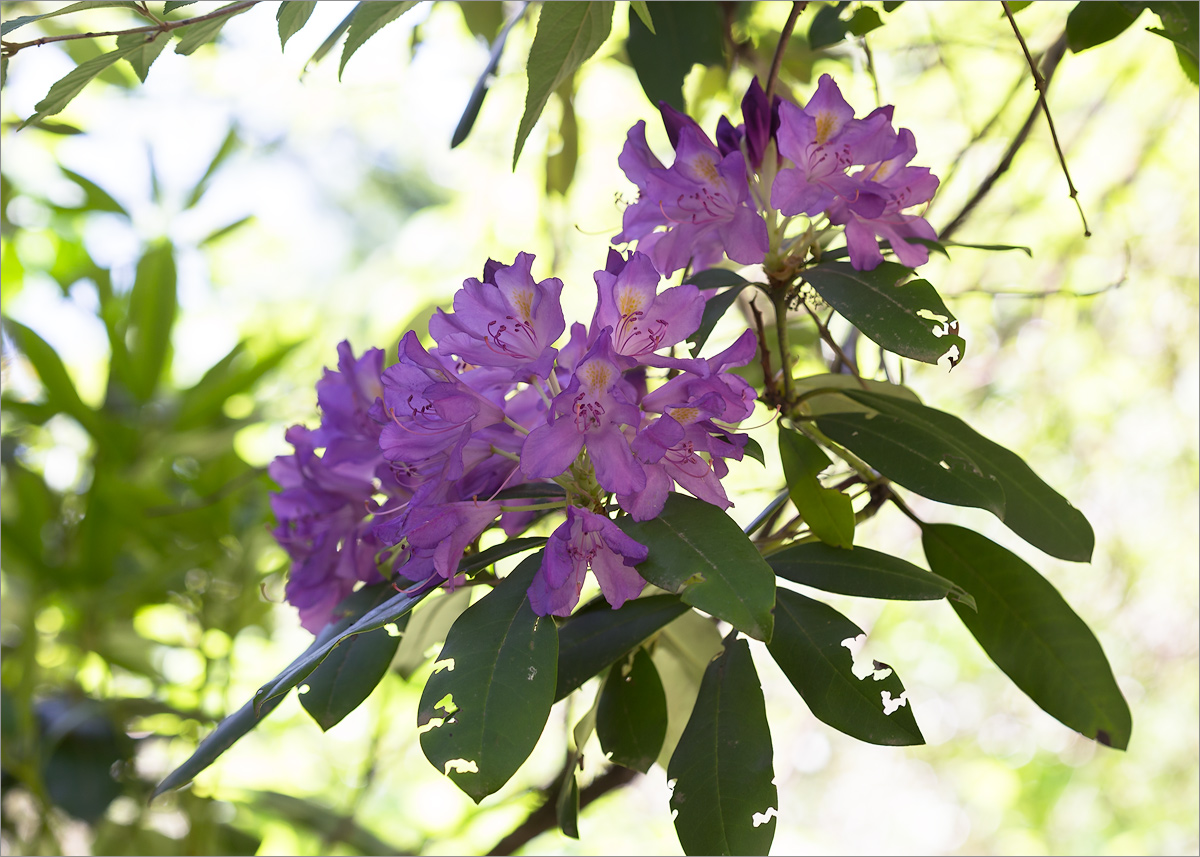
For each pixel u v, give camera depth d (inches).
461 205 128.0
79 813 73.1
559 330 52.5
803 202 54.6
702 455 52.9
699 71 72.6
